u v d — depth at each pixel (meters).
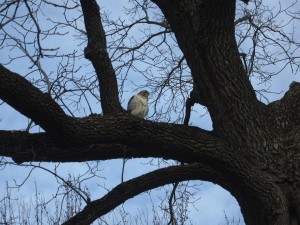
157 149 8.42
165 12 9.14
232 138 8.82
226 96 8.83
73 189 8.71
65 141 7.88
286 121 9.32
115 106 9.53
